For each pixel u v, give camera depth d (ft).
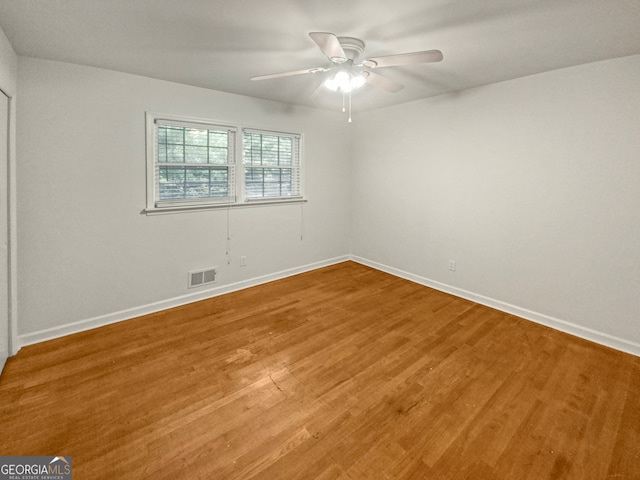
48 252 8.61
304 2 5.50
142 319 10.04
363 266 15.76
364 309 10.92
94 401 6.40
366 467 5.02
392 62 6.56
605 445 5.47
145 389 6.78
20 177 8.05
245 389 6.84
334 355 8.15
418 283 13.50
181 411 6.18
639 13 5.84
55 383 6.91
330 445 5.43
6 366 7.47
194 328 9.50
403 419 6.03
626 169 8.16
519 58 8.15
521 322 10.05
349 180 16.08
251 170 12.60
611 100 8.23
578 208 9.02
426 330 9.50
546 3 5.51
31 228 8.31
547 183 9.55
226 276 12.27
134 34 6.75
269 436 5.61
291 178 14.01
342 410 6.25
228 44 7.25
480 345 8.68
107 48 7.51
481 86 10.71
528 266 10.18
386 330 9.48
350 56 7.32
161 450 5.29
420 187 13.07
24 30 6.59
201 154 11.26
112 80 9.13
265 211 13.14
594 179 8.68
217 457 5.17
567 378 7.27
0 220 7.21
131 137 9.63
